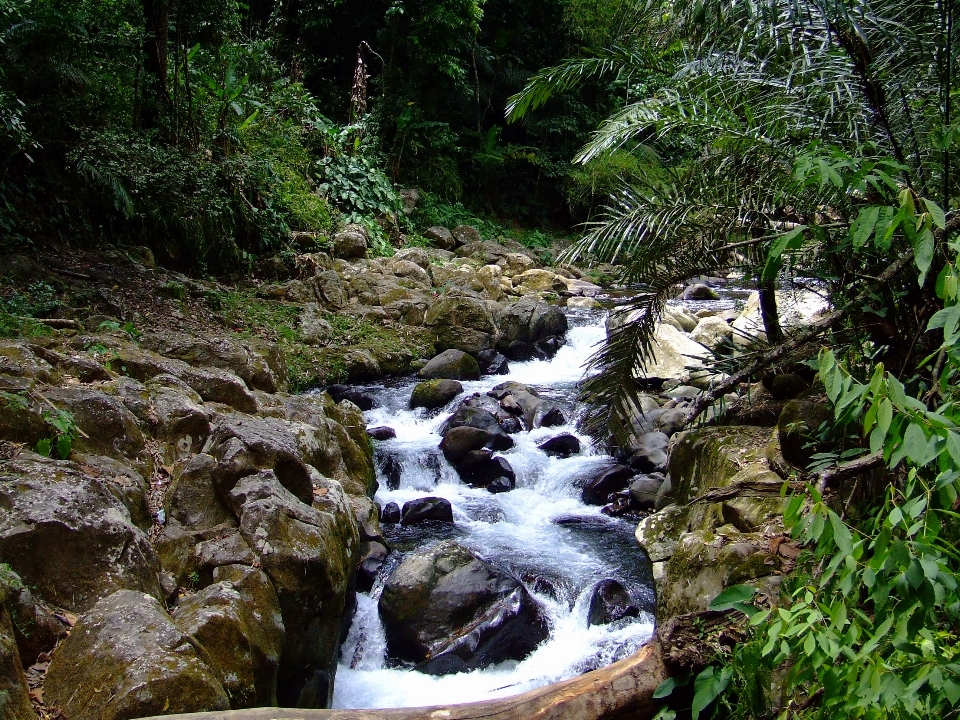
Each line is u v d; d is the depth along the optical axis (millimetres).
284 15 16297
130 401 4434
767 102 2965
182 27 10594
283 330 8906
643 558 5469
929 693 1398
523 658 4625
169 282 8172
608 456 7137
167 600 3363
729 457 4121
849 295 2975
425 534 5859
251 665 3137
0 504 3057
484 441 7145
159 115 10008
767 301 3816
